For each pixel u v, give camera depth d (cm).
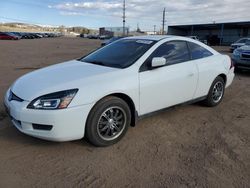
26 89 361
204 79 513
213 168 329
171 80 442
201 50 524
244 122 485
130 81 388
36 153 356
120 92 376
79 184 295
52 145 378
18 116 344
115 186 292
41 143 383
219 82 563
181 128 452
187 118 498
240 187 294
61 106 335
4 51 2234
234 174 318
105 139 374
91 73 383
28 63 1370
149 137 413
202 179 307
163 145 388
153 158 351
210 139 411
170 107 464
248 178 310
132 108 404
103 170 322
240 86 796
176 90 457
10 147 370
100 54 476
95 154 358
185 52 486
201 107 563
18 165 328
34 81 375
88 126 357
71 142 387
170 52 458
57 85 350
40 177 305
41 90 345
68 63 464
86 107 347
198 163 340
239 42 2289
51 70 418
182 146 387
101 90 358
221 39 5591
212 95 551
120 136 392
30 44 3572
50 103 335
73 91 343
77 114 342
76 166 329
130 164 336
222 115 520
